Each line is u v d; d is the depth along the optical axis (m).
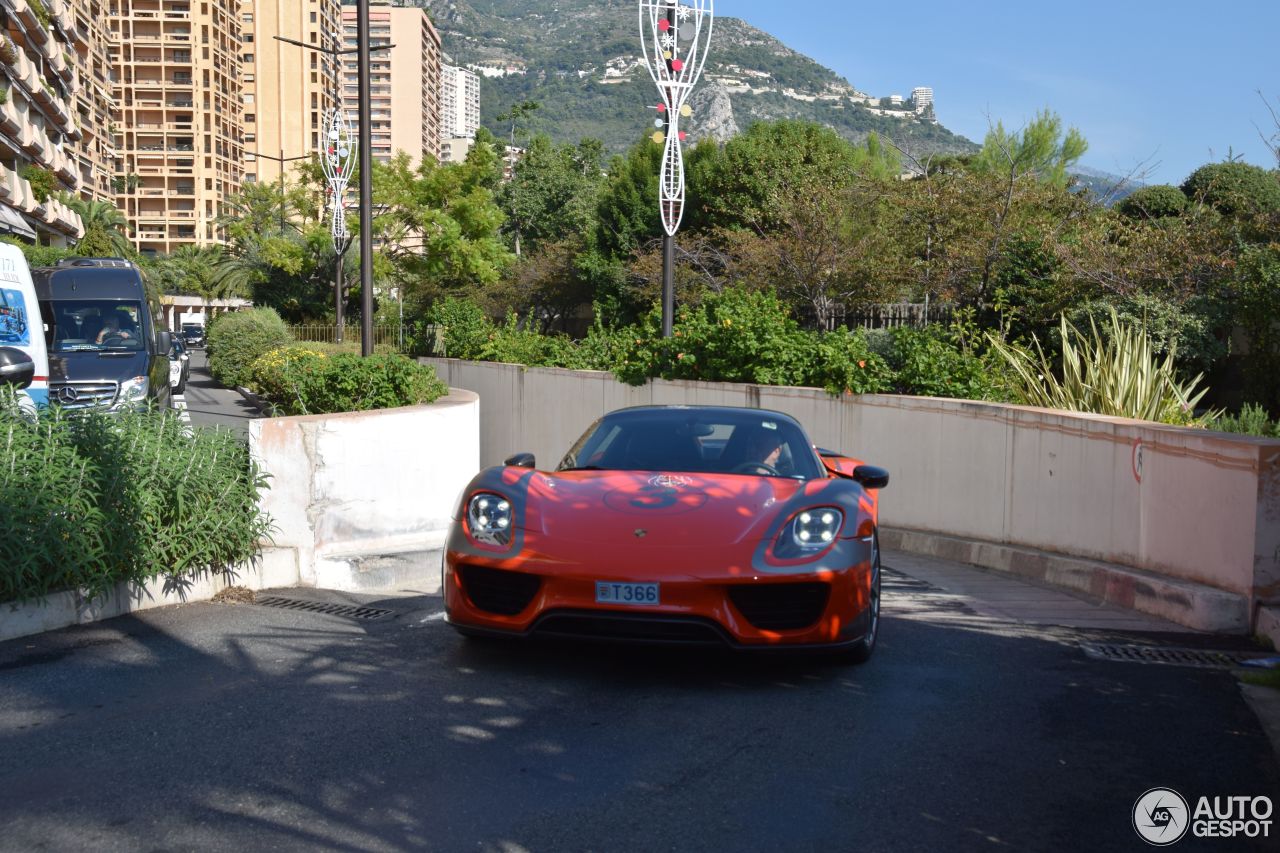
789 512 5.08
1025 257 17.00
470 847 3.07
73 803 3.35
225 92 120.69
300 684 4.72
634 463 5.96
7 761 3.72
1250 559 5.98
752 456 6.00
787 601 4.78
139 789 3.47
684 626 4.65
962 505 9.31
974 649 5.64
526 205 69.19
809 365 11.92
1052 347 15.19
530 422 18.00
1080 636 5.98
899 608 6.81
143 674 4.84
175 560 6.32
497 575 4.91
